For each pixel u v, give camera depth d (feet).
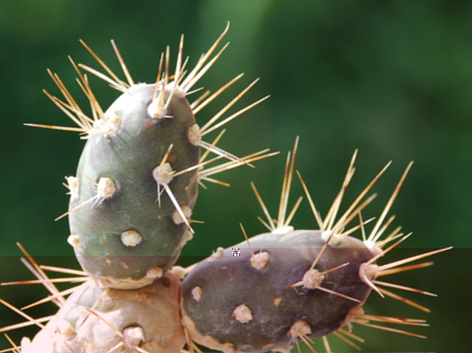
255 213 3.62
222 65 3.73
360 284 1.37
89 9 3.99
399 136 3.87
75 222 1.36
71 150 3.97
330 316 1.37
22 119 3.98
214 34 3.77
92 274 1.37
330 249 1.37
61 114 3.97
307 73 3.88
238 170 3.63
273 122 3.83
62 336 1.36
